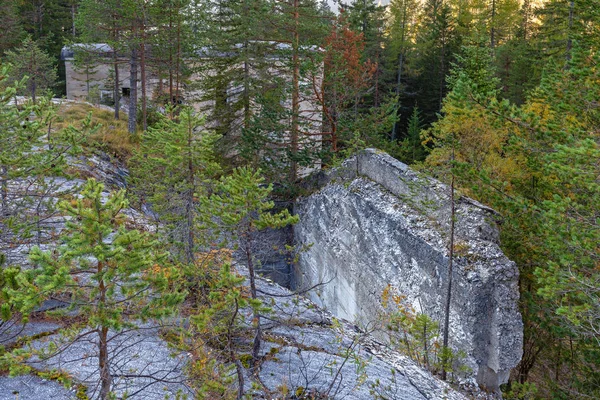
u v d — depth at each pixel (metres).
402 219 14.62
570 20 24.44
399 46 46.88
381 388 8.84
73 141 9.53
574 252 10.04
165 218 8.99
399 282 14.59
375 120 25.17
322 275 20.95
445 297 12.57
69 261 4.98
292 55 25.03
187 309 8.99
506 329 11.50
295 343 9.59
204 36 25.30
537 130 11.48
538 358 15.86
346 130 24.80
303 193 23.48
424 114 41.41
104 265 5.25
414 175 15.28
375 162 17.48
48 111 9.33
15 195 9.83
